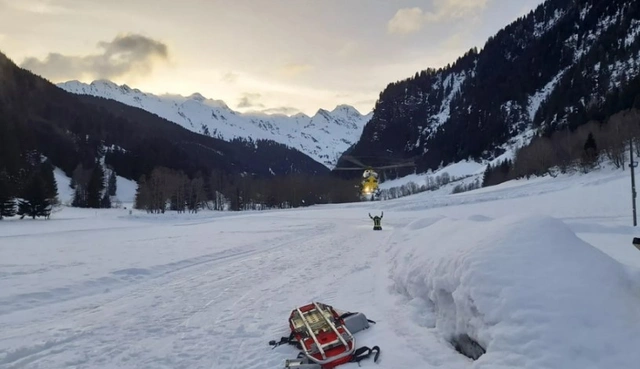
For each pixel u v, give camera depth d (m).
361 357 4.79
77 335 5.98
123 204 87.19
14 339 5.84
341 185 87.25
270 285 8.95
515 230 5.00
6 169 65.38
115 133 137.25
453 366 4.38
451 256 5.43
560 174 58.19
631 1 141.75
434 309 5.67
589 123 74.19
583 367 3.35
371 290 7.90
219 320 6.60
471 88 190.12
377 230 20.94
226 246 15.66
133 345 5.57
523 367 3.50
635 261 7.91
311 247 14.94
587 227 15.82
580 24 158.75
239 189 81.50
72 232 25.11
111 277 9.97
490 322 4.12
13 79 129.25
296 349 5.27
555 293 4.02
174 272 10.85
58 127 120.00
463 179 96.88
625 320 3.66
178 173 88.00
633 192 18.48
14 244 18.03
